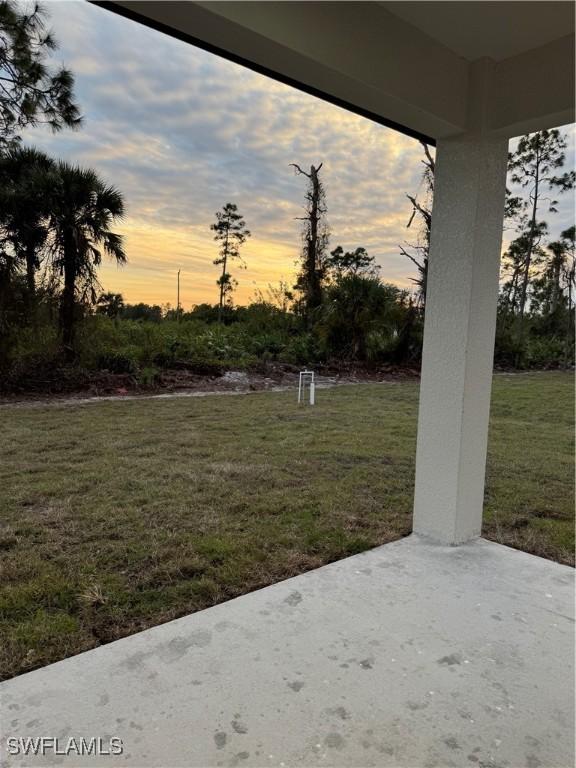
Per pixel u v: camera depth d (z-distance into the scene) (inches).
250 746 54.2
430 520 115.6
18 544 110.4
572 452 217.5
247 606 83.7
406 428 261.0
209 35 69.7
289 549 109.6
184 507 135.9
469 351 107.0
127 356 398.9
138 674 65.7
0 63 331.6
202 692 62.4
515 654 71.7
